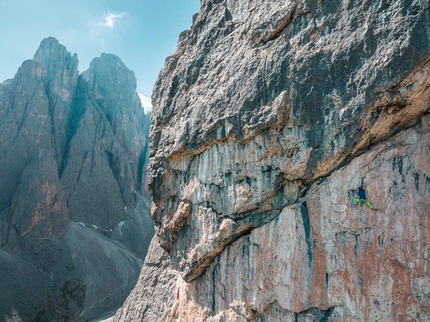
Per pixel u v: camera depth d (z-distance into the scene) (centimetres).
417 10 1009
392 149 1138
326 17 1220
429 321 1023
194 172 1664
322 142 1209
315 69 1213
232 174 1465
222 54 1603
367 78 1091
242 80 1416
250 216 1429
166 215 1842
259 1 1504
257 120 1326
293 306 1272
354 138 1142
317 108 1205
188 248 1695
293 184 1338
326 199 1246
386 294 1094
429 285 1036
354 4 1155
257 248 1410
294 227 1303
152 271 2711
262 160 1375
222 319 1523
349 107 1126
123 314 2838
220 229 1495
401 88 1050
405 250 1079
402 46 1020
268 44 1377
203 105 1573
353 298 1150
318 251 1245
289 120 1273
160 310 2347
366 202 1155
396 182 1117
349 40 1147
